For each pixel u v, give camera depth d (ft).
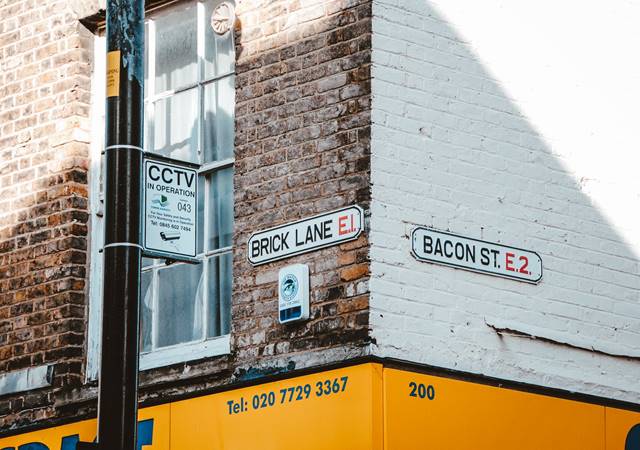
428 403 27.78
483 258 29.68
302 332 28.86
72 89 34.73
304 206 29.53
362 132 28.68
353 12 29.48
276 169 30.30
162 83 34.30
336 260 28.58
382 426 26.94
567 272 31.17
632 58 33.65
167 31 34.47
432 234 28.96
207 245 32.45
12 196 35.37
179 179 24.79
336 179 28.96
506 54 31.27
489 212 30.07
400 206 28.58
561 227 31.30
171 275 33.01
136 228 22.76
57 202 34.32
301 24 30.50
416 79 29.55
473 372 28.89
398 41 29.45
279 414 28.58
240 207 30.83
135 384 22.27
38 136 35.17
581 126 32.22
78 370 33.30
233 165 32.12
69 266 33.71
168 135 33.83
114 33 23.17
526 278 30.32
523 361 29.89
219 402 29.81
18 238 34.96
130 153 22.89
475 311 29.30
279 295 29.32
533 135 31.30
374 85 28.78
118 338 22.29
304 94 30.07
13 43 36.35
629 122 33.19
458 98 30.14
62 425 32.63
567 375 30.58
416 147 29.17
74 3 35.09
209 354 31.35
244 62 31.55
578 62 32.55
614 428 30.94
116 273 22.49
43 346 33.73
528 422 29.37
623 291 32.09
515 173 30.76
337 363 27.66
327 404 27.71
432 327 28.48
